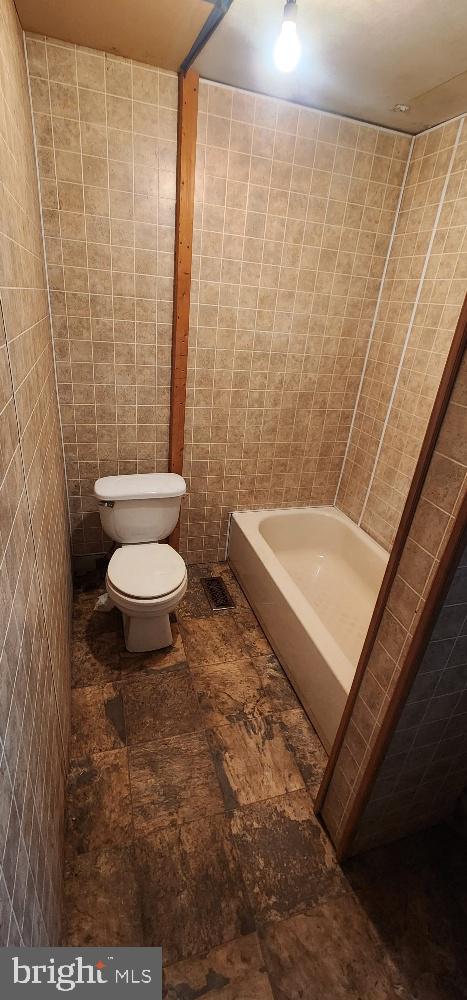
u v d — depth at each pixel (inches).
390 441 87.5
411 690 39.4
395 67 56.9
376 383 90.4
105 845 50.4
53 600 51.1
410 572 37.4
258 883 48.3
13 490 30.5
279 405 92.1
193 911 45.6
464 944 45.0
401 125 73.8
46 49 57.5
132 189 68.0
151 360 80.4
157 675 73.4
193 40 55.1
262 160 71.3
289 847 51.8
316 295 84.0
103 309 74.3
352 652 79.2
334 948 43.8
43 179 64.1
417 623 36.6
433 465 33.8
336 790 50.9
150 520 82.8
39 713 37.1
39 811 34.3
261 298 81.0
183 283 74.6
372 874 50.1
